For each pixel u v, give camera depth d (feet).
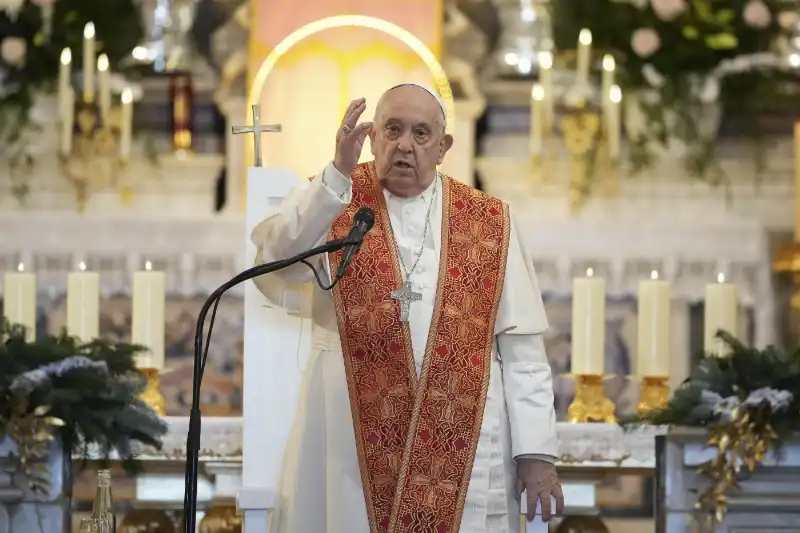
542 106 79.41
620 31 81.92
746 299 81.10
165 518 68.49
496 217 48.47
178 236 80.12
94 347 55.52
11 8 82.33
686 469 55.31
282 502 46.16
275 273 45.11
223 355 79.71
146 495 70.59
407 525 44.37
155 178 82.48
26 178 81.97
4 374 52.01
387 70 81.35
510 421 46.50
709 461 54.39
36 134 82.69
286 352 49.16
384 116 46.88
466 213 48.16
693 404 54.70
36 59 81.76
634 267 81.05
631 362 80.79
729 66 82.48
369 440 45.09
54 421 51.62
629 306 80.89
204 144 84.84
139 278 63.62
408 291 45.88
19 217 80.23
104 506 48.19
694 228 80.94
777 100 83.05
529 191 82.94
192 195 82.89
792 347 57.11
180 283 79.82
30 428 51.62
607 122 79.66
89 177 80.89
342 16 81.56
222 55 85.25
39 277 80.28
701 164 82.38
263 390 49.03
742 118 84.33
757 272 81.35
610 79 78.84
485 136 85.15
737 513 54.65
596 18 82.28
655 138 81.92
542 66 79.71
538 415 46.24
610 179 82.07
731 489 54.44
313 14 82.43
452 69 83.41
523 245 49.32
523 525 50.78
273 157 81.25
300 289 47.96
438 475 44.93
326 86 81.35
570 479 69.36
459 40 85.87
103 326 80.23
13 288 64.49
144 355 63.16
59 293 80.33
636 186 82.94
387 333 45.73
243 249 79.77
